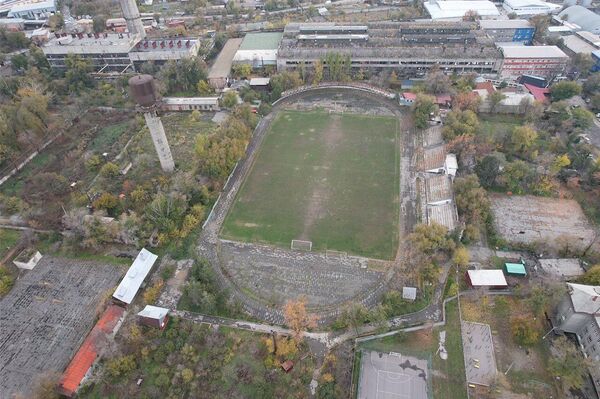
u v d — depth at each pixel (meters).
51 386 75.81
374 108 163.38
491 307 89.94
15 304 95.00
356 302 91.81
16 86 170.88
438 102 160.62
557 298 82.75
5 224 116.56
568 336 83.31
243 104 151.12
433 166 128.75
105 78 189.62
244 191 124.44
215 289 93.75
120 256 105.25
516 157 132.75
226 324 88.44
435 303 90.88
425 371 79.06
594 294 79.94
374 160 134.88
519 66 177.25
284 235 109.69
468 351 82.00
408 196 120.12
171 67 176.88
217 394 75.81
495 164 117.06
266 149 141.88
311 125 154.12
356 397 75.38
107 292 96.38
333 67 176.75
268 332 86.81
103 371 79.38
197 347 83.56
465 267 97.81
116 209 116.88
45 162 140.38
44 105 149.88
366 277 97.81
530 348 82.06
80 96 173.12
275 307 91.94
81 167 136.88
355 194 121.81
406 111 160.50
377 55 183.25
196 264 96.62
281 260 102.94
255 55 193.00
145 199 118.50
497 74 179.88
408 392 76.06
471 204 107.44
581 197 116.56
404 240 106.62
